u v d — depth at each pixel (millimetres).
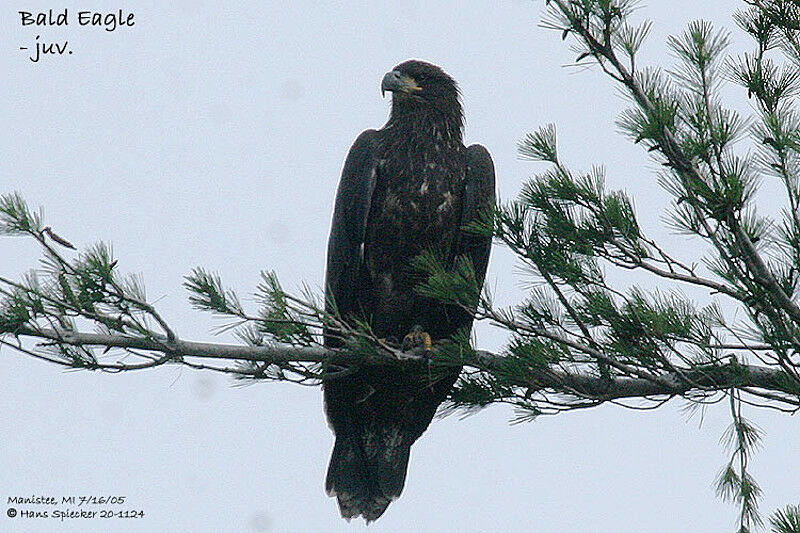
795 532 8711
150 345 10125
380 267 13359
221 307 9844
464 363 10297
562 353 9812
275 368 10719
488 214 10609
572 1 9750
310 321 10023
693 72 10430
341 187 13523
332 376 10844
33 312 9641
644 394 10734
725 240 9711
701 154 9344
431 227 13312
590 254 10164
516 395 10828
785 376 9578
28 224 9359
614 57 9703
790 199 10055
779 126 9883
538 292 10281
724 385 9867
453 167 13461
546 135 10750
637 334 9648
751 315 9711
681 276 10156
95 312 9797
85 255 9664
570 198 10172
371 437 13438
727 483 9602
